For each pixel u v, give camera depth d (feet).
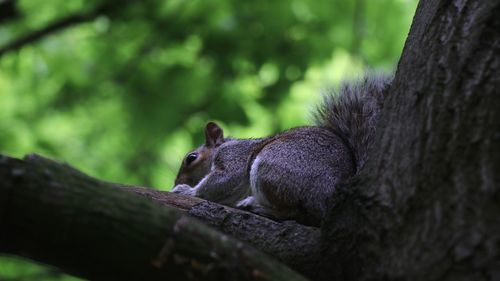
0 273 50.70
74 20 58.65
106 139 60.54
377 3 59.16
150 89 57.82
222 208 25.79
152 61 58.90
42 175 17.62
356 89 33.65
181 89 57.21
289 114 59.77
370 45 59.77
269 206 31.76
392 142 21.21
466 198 18.84
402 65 22.65
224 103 57.11
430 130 20.34
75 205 17.54
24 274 50.78
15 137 58.18
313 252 22.52
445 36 21.62
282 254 23.09
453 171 19.35
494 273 17.71
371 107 32.83
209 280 17.81
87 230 17.48
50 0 59.21
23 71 59.82
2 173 17.28
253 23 58.29
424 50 21.98
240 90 59.21
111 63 59.36
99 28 60.80
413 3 60.18
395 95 22.25
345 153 32.17
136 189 27.50
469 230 18.42
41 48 59.31
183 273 17.84
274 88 57.82
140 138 58.29
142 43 59.47
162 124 57.26
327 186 30.83
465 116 19.90
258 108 59.77
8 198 17.16
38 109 60.85
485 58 20.52
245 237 24.47
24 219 17.26
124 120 59.16
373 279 19.57
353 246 20.68
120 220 17.74
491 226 18.26
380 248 19.76
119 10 59.72
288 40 57.98
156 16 59.57
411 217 19.54
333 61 60.49
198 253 17.88
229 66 58.03
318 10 58.90
